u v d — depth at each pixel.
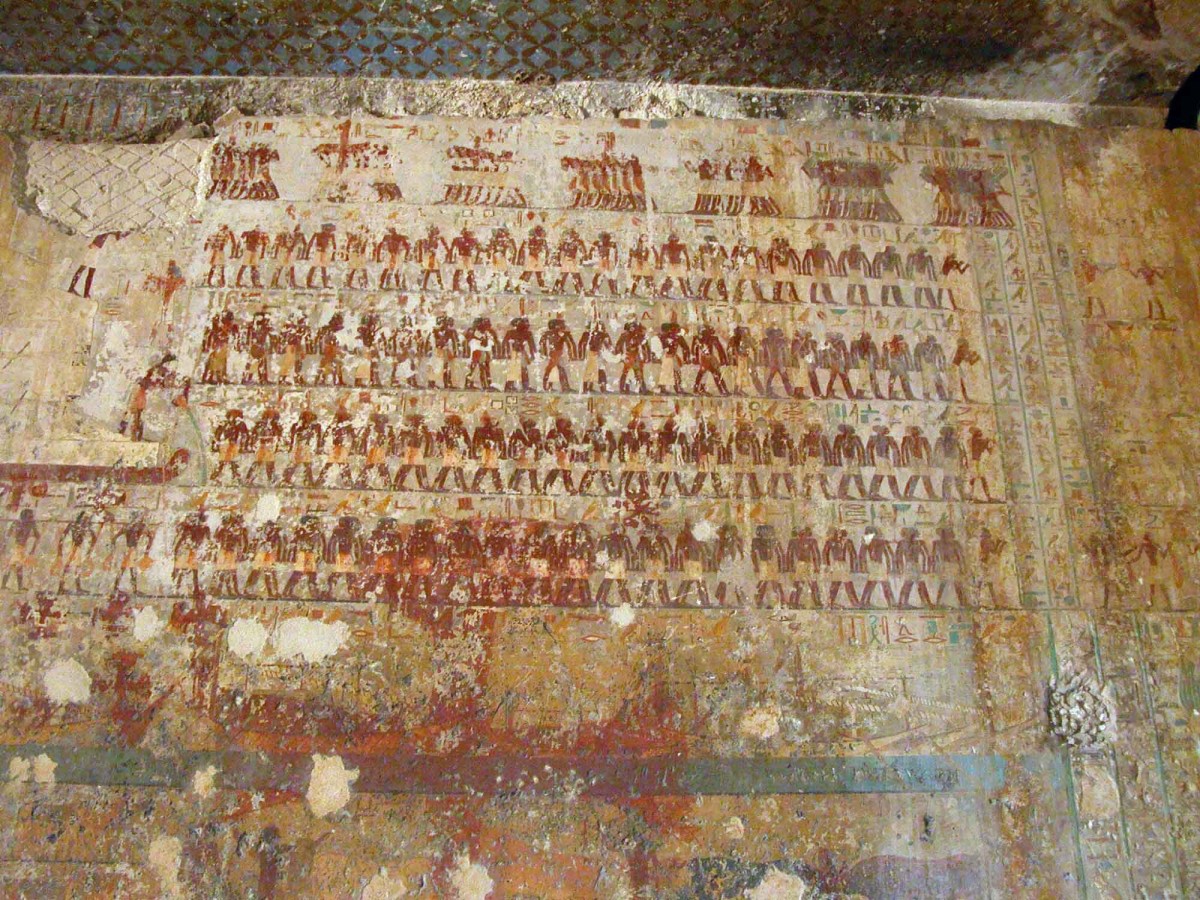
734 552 3.65
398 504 3.65
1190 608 3.71
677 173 4.15
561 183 4.11
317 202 4.04
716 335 3.92
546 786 3.38
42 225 3.95
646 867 3.32
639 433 3.77
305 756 3.38
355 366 3.81
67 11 3.99
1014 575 3.70
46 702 3.41
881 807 3.42
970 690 3.56
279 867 3.27
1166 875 3.40
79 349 3.79
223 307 3.88
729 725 3.47
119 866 3.26
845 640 3.58
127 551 3.57
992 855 3.39
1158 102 4.35
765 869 3.34
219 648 3.47
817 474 3.75
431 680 3.47
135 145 4.12
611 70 4.24
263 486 3.65
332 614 3.52
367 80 4.26
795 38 4.13
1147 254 4.16
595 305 3.93
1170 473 3.87
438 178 4.09
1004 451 3.84
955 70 4.26
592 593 3.58
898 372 3.91
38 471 3.64
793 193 4.15
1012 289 4.07
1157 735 3.55
